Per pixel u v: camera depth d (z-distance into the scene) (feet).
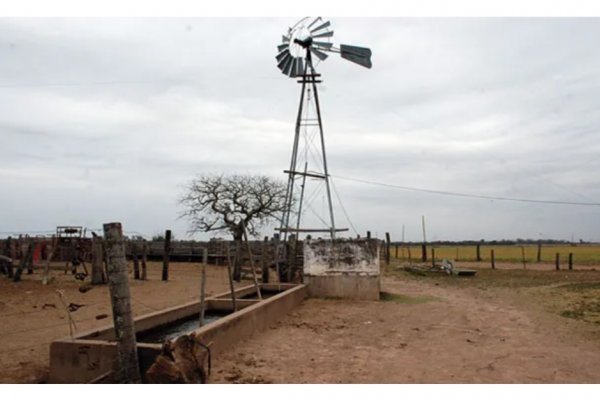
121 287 21.54
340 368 25.70
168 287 67.26
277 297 41.60
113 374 21.89
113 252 21.57
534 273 103.96
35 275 79.36
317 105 76.64
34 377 23.76
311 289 56.65
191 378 21.57
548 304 53.31
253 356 27.73
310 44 75.00
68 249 80.53
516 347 31.45
